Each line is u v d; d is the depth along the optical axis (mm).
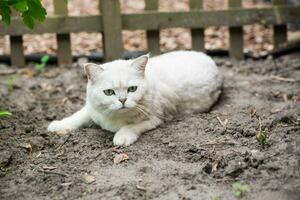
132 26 1992
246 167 1365
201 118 1589
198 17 1995
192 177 1349
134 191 1307
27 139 1527
